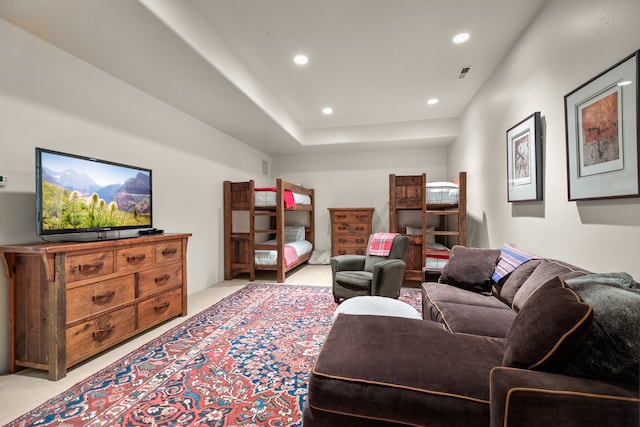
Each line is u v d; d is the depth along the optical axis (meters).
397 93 3.99
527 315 1.10
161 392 1.67
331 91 3.93
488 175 3.50
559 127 2.07
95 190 2.30
